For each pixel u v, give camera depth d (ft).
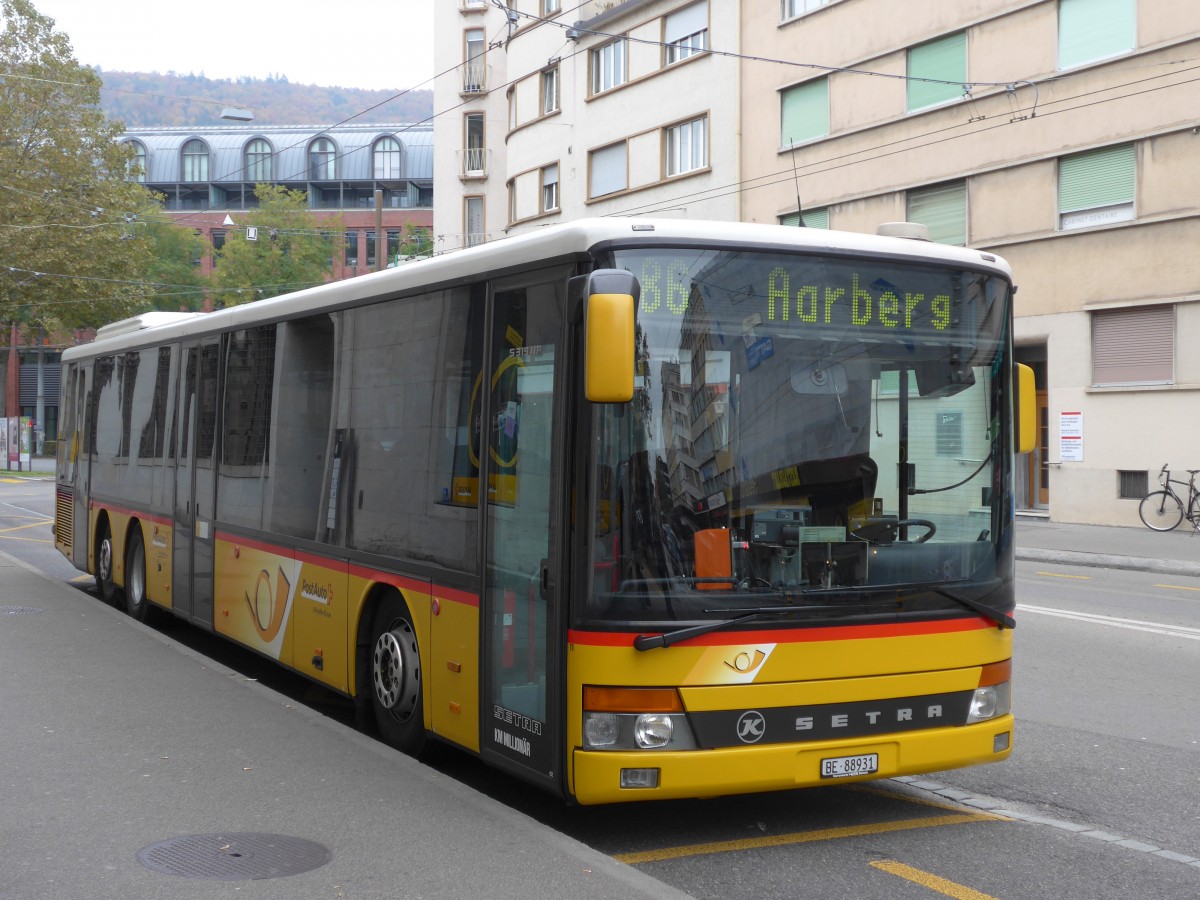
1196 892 17.33
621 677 17.88
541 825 18.53
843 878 17.81
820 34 97.86
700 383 18.65
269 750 22.85
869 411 19.65
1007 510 20.63
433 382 22.97
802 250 19.49
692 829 20.34
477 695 20.97
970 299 20.68
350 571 25.80
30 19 139.23
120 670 30.35
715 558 18.35
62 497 52.39
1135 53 76.02
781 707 18.44
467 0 171.53
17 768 21.62
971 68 86.07
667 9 113.80
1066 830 20.24
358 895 15.66
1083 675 32.86
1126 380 78.13
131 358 42.96
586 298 17.39
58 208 136.98
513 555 19.94
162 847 17.49
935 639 19.54
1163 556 64.34
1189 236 74.08
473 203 172.76
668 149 115.44
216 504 34.12
